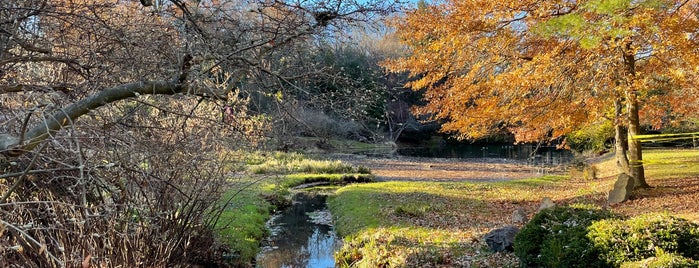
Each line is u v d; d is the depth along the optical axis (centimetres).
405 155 3447
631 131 1180
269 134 396
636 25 693
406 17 962
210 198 615
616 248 443
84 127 291
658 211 911
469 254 698
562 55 856
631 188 1084
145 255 513
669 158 1930
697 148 2425
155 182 439
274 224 1239
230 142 470
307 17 343
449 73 1079
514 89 950
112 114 351
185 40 303
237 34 344
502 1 840
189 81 306
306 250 977
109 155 333
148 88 314
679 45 735
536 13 799
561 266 473
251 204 1314
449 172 2497
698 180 1230
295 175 2095
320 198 1711
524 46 941
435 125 4053
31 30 326
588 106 1009
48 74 370
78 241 409
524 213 1011
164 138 421
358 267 749
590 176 1683
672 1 700
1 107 292
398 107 2956
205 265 743
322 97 367
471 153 3666
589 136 1969
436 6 986
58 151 310
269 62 362
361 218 1112
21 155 283
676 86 962
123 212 437
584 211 561
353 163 2805
